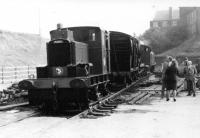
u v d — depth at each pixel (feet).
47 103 46.50
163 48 269.23
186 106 46.93
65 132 31.60
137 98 55.67
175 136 29.22
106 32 58.65
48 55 47.19
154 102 51.98
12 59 152.35
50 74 46.21
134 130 31.83
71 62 46.37
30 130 33.71
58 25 50.14
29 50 178.81
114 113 42.01
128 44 70.69
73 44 46.73
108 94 57.52
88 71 48.47
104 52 55.31
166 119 37.24
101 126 34.09
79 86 42.55
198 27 254.06
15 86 66.49
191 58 181.88
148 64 121.39
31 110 48.49
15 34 192.34
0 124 37.50
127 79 74.08
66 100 44.96
